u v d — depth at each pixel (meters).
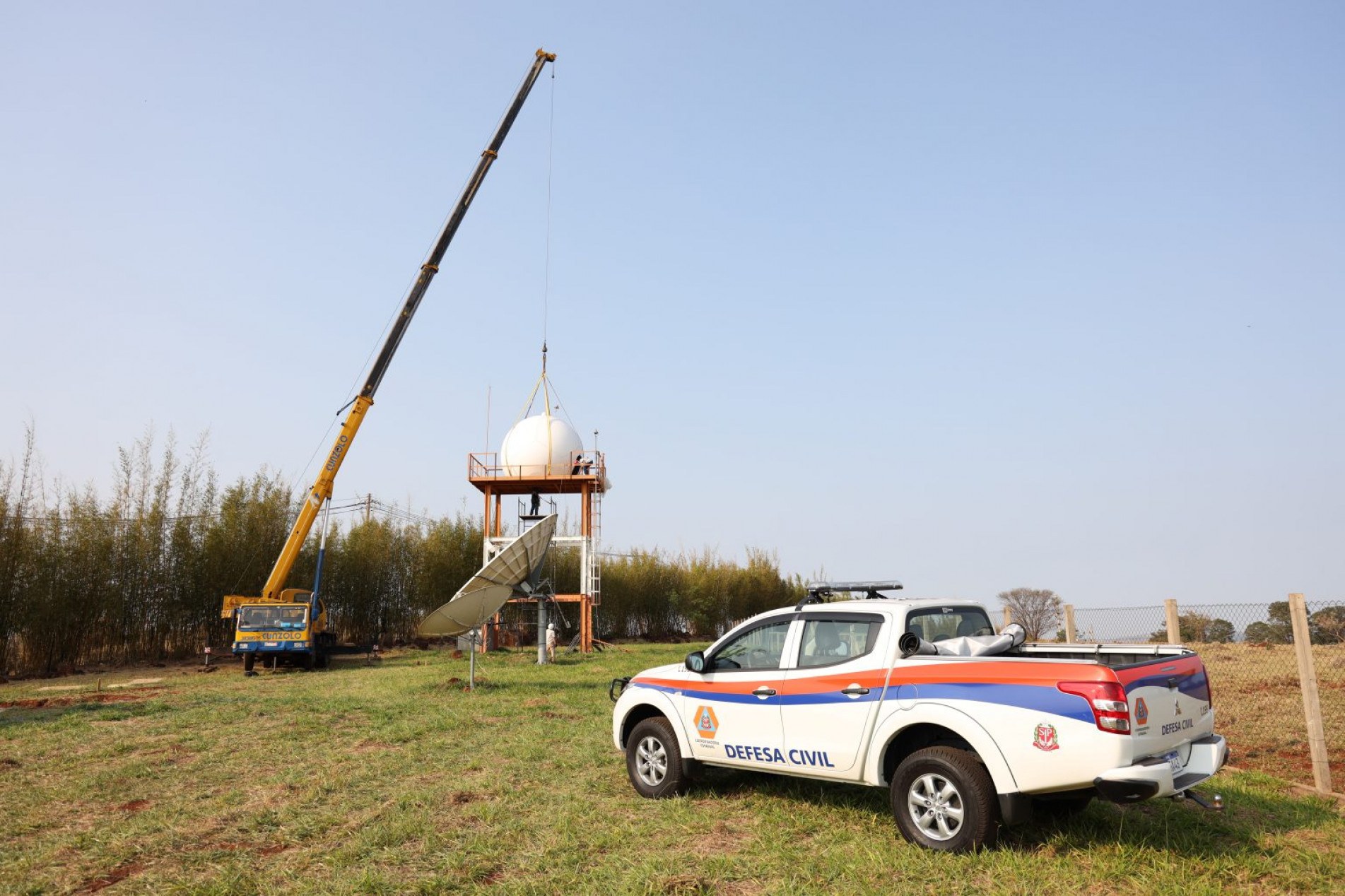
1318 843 6.24
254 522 31.06
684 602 45.38
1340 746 9.55
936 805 6.09
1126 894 5.29
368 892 5.55
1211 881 5.46
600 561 42.44
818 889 5.40
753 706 7.22
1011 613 12.34
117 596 27.11
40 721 13.29
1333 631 10.70
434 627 17.30
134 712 14.02
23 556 24.42
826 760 6.69
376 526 37.00
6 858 6.45
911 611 6.77
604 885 5.57
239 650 24.19
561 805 7.54
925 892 5.32
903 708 6.29
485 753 9.95
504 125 28.45
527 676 20.38
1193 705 6.16
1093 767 5.41
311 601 26.59
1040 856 5.86
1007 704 5.80
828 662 6.92
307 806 7.75
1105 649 6.83
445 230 27.20
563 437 31.23
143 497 28.81
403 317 26.88
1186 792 5.87
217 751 10.45
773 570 51.88
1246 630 11.80
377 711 13.41
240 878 5.84
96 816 7.69
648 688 8.12
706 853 6.23
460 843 6.54
